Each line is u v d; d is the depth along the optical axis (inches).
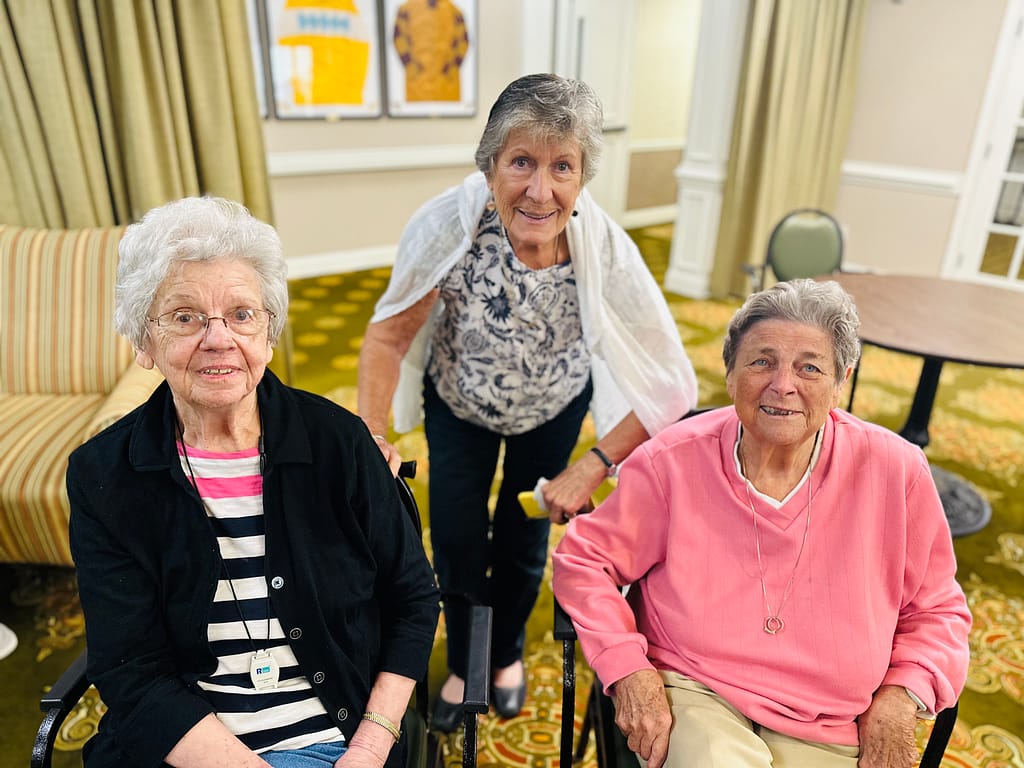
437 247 52.7
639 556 49.1
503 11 211.5
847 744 43.5
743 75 176.2
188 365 36.4
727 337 45.5
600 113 45.6
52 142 93.7
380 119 203.0
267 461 38.9
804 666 43.6
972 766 65.9
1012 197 178.5
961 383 152.6
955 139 182.4
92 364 90.4
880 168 196.1
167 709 37.9
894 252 199.5
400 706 42.8
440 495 61.0
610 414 62.0
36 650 76.0
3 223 96.1
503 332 53.9
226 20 101.5
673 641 46.9
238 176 108.8
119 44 93.6
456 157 220.5
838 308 41.9
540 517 57.0
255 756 38.3
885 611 44.4
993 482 114.0
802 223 139.8
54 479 73.4
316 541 40.3
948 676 43.3
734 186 185.2
